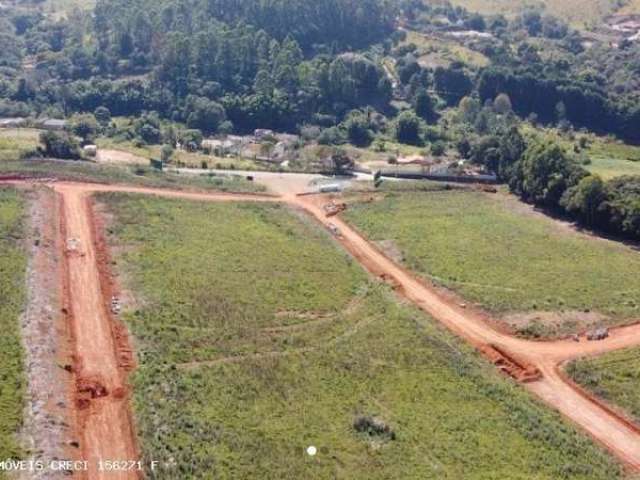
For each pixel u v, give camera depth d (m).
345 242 121.31
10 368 67.31
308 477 58.62
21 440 57.91
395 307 94.56
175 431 62.34
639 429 73.81
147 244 106.81
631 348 88.69
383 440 65.12
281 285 98.38
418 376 77.25
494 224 130.50
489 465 63.25
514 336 91.38
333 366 77.75
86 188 129.25
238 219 124.38
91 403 66.69
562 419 74.12
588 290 103.75
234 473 58.06
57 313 81.56
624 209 124.56
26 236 101.25
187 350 77.94
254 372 74.81
